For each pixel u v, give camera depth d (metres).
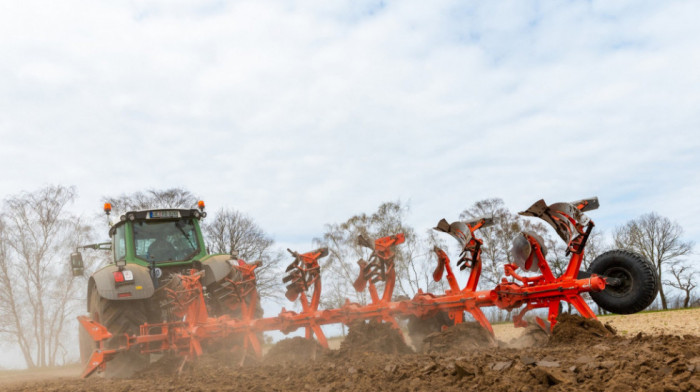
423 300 6.41
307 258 7.05
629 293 5.59
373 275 7.04
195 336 7.04
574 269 5.54
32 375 14.77
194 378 5.62
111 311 7.73
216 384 5.01
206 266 8.68
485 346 5.86
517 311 5.93
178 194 31.02
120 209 29.56
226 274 8.58
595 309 23.83
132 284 7.75
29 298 31.25
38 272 30.84
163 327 7.26
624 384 3.25
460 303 6.17
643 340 4.90
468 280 6.32
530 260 5.86
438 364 4.42
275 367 5.77
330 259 32.03
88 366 6.82
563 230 5.58
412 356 5.52
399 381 4.22
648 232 39.03
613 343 4.90
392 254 6.95
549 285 5.63
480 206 31.62
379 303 6.76
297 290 7.06
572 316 5.42
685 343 4.53
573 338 5.27
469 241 6.18
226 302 8.52
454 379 4.01
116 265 8.14
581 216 5.43
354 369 4.81
